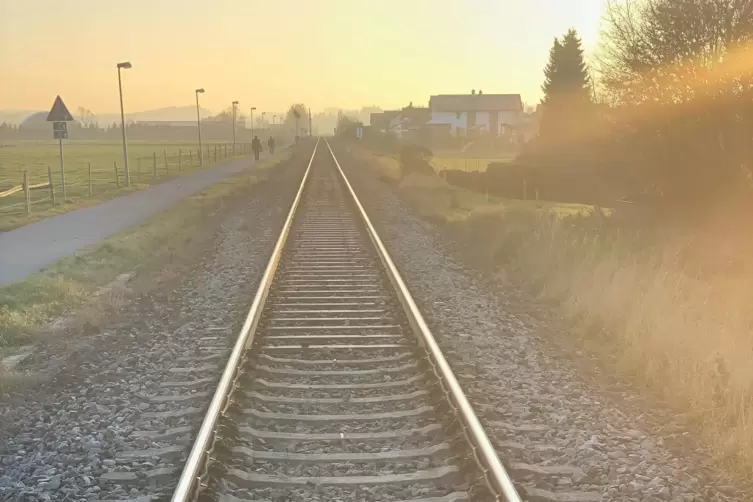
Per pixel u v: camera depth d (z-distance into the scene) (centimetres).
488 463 512
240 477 524
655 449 590
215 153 5959
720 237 1398
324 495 508
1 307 1065
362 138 11169
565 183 3073
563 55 4178
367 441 601
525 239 1540
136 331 980
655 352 808
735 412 634
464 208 2452
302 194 2986
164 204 2644
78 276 1327
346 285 1217
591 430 628
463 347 882
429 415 651
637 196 1731
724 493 519
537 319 1045
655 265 1166
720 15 1419
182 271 1419
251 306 1022
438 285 1259
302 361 812
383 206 2608
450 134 11731
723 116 1456
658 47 1543
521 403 695
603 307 1000
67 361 848
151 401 704
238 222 2156
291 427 632
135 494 512
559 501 498
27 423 655
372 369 795
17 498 505
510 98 13662
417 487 518
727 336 821
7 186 3466
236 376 727
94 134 18312
